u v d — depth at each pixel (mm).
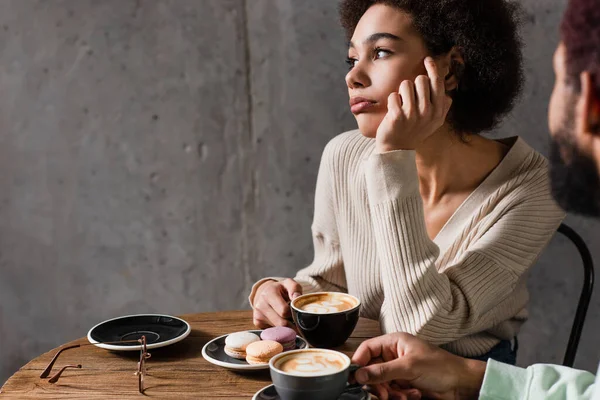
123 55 2074
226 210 2125
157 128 2104
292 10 1991
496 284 1279
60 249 2211
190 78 2064
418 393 1007
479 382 1016
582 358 1987
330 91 2014
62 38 2086
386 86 1285
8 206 2205
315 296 1215
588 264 1533
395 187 1210
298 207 2090
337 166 1562
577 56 619
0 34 2107
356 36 1315
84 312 2238
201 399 992
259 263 2141
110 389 1032
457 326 1225
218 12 2021
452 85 1331
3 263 2240
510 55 1347
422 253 1212
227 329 1311
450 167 1402
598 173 628
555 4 1854
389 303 1226
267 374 1078
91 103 2111
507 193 1354
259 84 2043
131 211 2162
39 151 2160
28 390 1033
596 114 612
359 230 1520
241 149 2086
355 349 1189
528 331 2012
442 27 1270
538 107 1906
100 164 2146
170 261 2178
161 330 1265
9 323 2271
